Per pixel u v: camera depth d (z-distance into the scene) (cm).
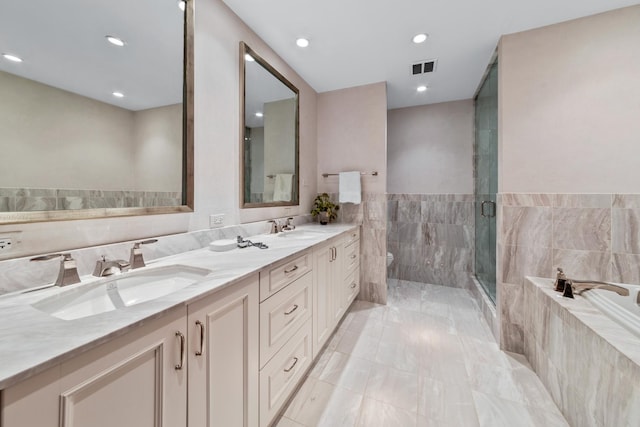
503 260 191
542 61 181
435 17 174
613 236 167
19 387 45
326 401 140
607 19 166
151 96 121
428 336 207
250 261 119
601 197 169
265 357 115
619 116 165
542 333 156
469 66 239
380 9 167
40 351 50
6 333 56
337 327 221
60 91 92
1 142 79
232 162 173
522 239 187
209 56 153
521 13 169
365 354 183
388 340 201
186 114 137
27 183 84
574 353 123
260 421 112
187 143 138
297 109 250
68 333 57
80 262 95
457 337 205
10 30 81
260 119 199
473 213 318
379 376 160
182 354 76
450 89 291
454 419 128
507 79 189
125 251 109
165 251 127
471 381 155
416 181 343
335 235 199
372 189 276
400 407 136
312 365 170
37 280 85
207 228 154
